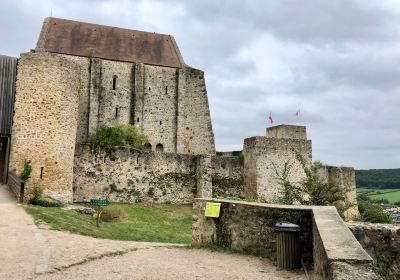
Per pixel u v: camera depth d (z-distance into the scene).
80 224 15.57
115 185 28.84
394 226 7.64
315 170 17.56
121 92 40.41
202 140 43.19
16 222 13.41
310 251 8.34
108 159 28.91
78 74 25.14
